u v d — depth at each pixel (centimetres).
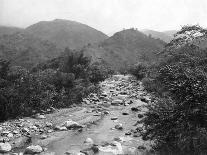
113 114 1345
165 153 773
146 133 884
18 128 1068
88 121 1212
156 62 2353
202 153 727
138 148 853
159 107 860
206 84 813
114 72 3559
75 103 1558
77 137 989
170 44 2430
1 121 1149
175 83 882
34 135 1008
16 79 1401
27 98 1334
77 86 1728
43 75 1717
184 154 754
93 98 1686
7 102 1191
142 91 1888
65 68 2055
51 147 884
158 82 1777
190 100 803
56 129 1082
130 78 2695
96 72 2331
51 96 1459
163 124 818
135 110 1401
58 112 1362
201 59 1379
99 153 820
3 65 1452
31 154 817
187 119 789
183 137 755
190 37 2225
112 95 1836
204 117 788
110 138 976
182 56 1727
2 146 842
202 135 741
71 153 813
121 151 834
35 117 1239
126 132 1031
